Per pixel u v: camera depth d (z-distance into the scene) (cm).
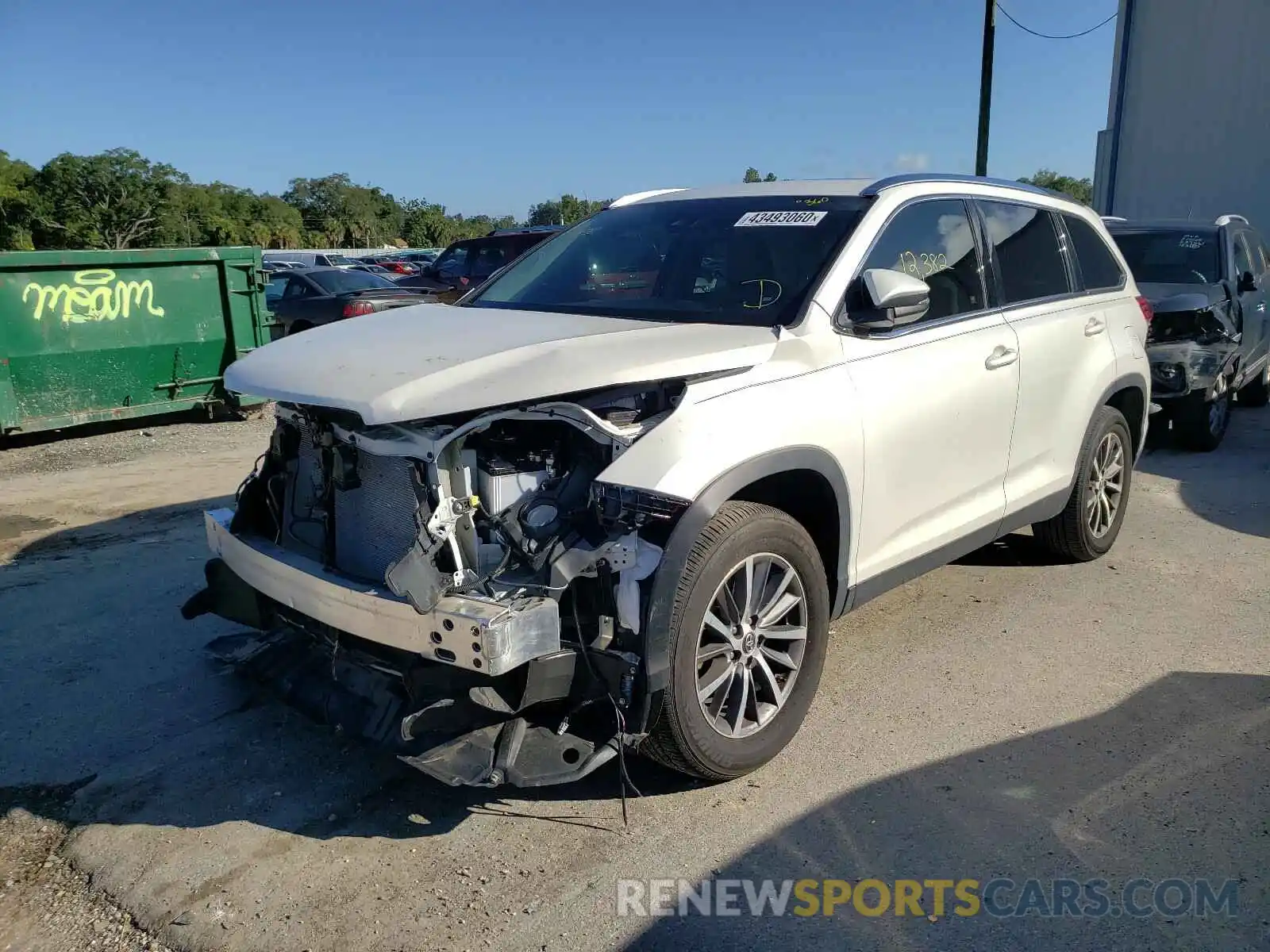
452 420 289
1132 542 588
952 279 421
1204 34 1880
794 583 342
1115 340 522
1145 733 365
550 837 311
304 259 3859
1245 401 1045
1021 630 460
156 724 383
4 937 270
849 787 334
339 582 307
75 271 895
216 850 306
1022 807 321
